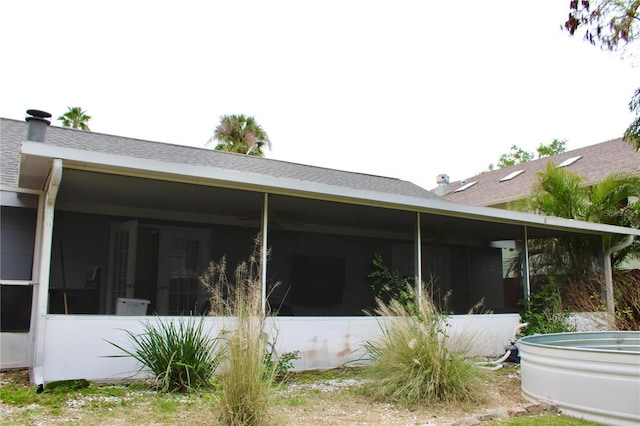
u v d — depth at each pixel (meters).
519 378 6.22
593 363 4.41
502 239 10.72
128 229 7.18
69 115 22.39
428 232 9.73
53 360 5.07
